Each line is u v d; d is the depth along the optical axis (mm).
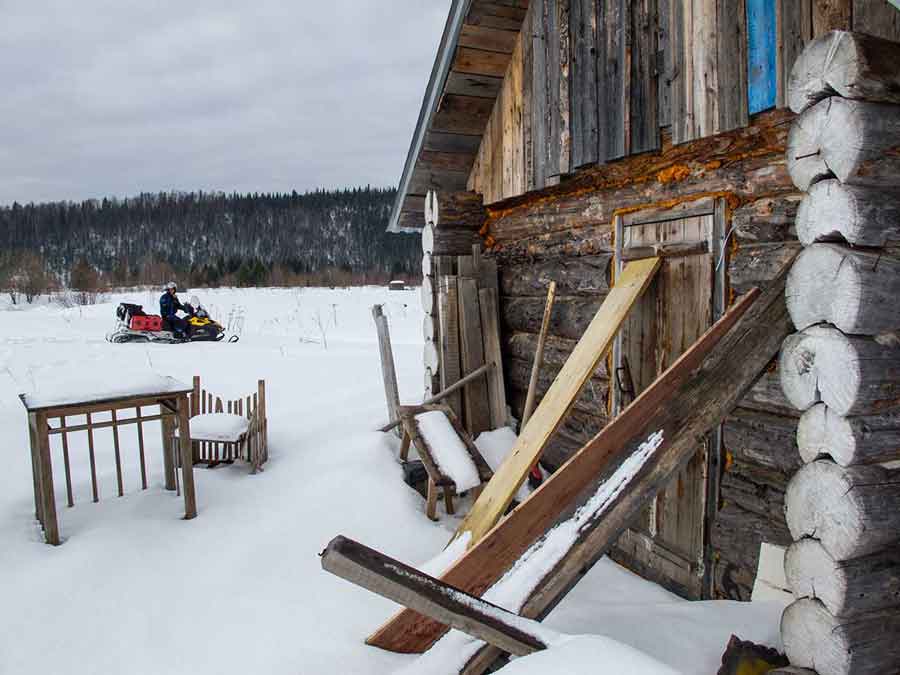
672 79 4125
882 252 2371
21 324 18984
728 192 3793
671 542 4219
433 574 3920
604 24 4773
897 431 2383
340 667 3133
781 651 2861
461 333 6559
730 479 3766
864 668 2373
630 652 2488
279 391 9766
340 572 2354
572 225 5422
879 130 2318
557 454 5641
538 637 2703
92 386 5090
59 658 3293
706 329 3959
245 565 4281
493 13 5672
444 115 6336
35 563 4266
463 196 6688
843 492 2334
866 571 2379
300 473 6004
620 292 4508
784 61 3344
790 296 2553
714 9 3781
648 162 4496
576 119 5117
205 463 6387
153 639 3451
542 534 3037
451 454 5395
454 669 2869
